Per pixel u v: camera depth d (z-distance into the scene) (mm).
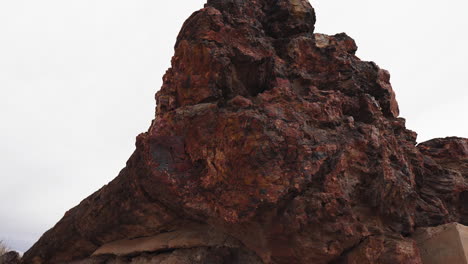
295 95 6867
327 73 8164
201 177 6539
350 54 8875
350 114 7664
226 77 7031
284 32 8945
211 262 7473
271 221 6000
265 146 5809
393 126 8633
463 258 5938
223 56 6977
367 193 6434
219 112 6660
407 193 6867
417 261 5988
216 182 6297
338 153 6312
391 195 6586
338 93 7535
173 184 6527
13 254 12609
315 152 6031
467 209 8469
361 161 6500
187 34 7559
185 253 7949
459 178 8664
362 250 5926
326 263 6059
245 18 8008
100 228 9414
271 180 5672
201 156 6586
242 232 6531
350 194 6266
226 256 7492
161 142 6918
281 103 6688
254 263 7039
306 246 5867
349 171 6418
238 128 6090
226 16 7555
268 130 6000
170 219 7996
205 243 7711
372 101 7840
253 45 7465
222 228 6887
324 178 6078
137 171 7406
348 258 6070
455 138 9828
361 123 7223
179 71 7527
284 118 6340
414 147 8680
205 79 6992
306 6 9172
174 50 8422
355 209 6395
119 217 8602
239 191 5914
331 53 8320
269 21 9023
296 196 5910
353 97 7855
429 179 8578
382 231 6266
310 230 5848
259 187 5676
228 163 6098
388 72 9211
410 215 7039
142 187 7516
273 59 7660
